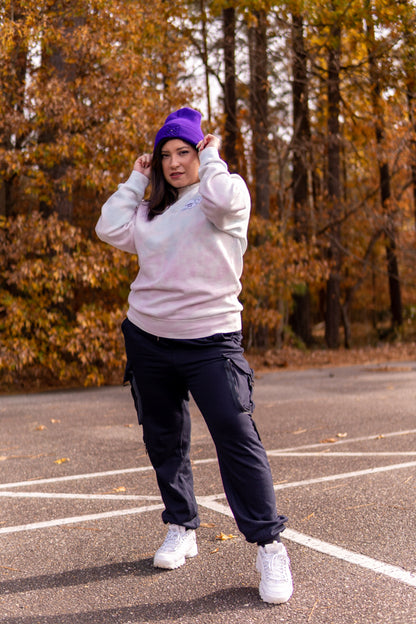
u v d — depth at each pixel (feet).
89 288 35.14
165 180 9.00
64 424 21.62
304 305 67.92
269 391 29.27
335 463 15.24
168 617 7.67
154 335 8.57
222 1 44.73
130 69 31.17
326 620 7.44
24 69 32.73
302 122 54.95
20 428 21.02
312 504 12.02
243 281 41.11
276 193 58.65
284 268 44.83
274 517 8.22
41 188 32.22
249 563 9.29
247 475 8.21
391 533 10.37
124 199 9.22
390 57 44.19
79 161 31.14
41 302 31.12
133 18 32.24
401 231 62.39
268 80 50.67
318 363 45.14
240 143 53.31
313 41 46.88
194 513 9.47
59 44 30.81
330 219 56.90
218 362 8.34
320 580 8.60
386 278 89.20
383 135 53.83
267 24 46.75
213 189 8.18
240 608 7.84
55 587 8.67
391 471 14.37
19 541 10.50
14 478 14.61
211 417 8.29
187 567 9.23
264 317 43.21
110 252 30.76
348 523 10.90
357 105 53.01
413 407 23.81
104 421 22.08
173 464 9.31
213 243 8.39
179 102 35.53
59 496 13.07
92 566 9.37
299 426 20.31
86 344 30.71
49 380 33.63
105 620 7.65
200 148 8.61
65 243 30.63
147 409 9.07
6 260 30.35
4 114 30.32
